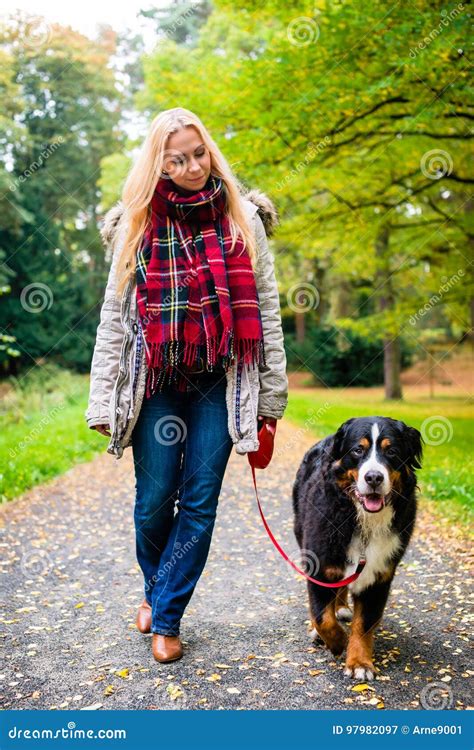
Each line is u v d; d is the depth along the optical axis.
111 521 6.04
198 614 3.71
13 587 4.14
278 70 8.01
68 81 24.83
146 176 2.90
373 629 3.06
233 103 8.50
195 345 2.86
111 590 4.12
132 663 3.05
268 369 3.11
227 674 2.94
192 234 2.94
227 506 6.70
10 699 2.73
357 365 27.44
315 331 28.14
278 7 8.20
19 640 3.33
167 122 2.88
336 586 3.04
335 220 10.72
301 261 21.84
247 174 8.67
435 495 6.57
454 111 7.53
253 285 2.97
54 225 25.27
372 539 3.08
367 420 3.14
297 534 3.78
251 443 2.97
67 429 11.69
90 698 2.73
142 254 2.93
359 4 7.07
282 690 2.80
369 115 8.20
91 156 27.14
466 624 3.52
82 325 25.69
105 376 3.01
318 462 3.52
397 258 14.38
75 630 3.46
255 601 3.93
